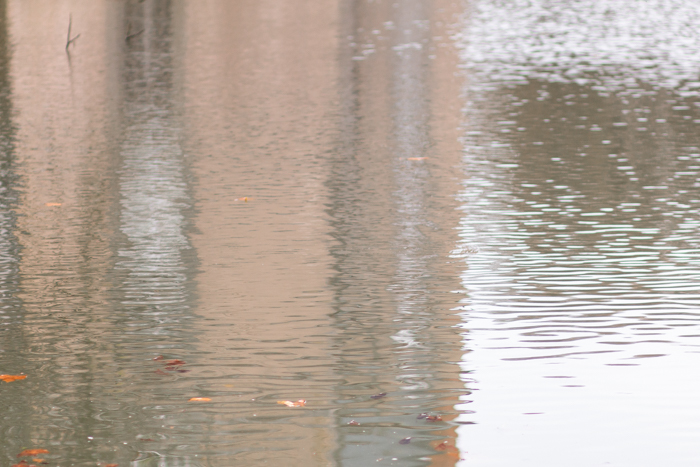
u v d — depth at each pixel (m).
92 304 7.30
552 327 6.70
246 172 12.41
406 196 11.05
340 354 6.23
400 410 5.37
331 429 5.11
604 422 5.19
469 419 5.25
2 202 10.77
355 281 7.83
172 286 7.73
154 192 11.23
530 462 4.73
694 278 7.79
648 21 40.97
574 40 33.25
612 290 7.52
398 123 16.42
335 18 42.47
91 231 9.49
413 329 6.71
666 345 6.32
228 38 33.09
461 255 8.60
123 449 4.87
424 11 47.22
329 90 20.83
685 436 5.00
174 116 17.28
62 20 39.62
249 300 7.37
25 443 4.94
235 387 5.71
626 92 20.22
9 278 7.97
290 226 9.69
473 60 26.92
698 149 13.90
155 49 29.69
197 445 4.92
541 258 8.49
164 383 5.77
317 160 13.23
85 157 13.45
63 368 6.02
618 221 9.82
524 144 14.46
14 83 22.17
